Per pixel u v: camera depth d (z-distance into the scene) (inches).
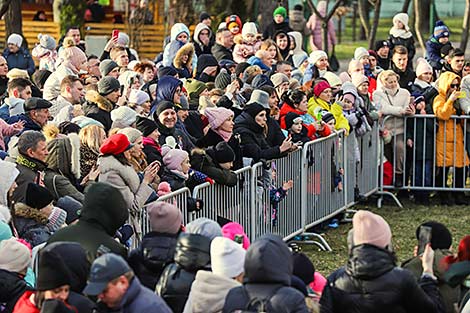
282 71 756.0
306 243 644.7
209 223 357.1
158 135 530.6
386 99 759.7
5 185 445.4
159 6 1600.6
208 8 1496.1
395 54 823.1
